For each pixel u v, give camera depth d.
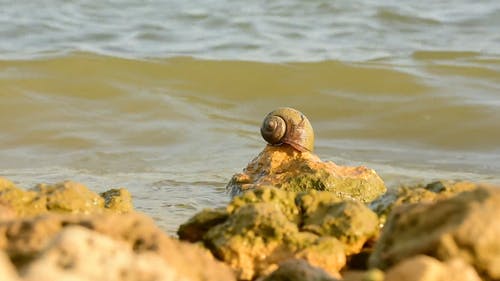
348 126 59.38
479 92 64.44
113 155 52.53
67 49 72.06
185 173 48.25
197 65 69.12
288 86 66.31
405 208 26.03
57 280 19.02
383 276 22.52
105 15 86.25
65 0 90.00
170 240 24.53
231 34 80.75
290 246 28.53
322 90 65.62
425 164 51.50
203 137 56.44
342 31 82.12
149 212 39.47
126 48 75.06
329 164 42.28
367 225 29.78
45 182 46.19
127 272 20.25
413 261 22.14
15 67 66.75
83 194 31.42
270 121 43.81
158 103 62.34
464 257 23.72
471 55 73.19
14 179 46.94
